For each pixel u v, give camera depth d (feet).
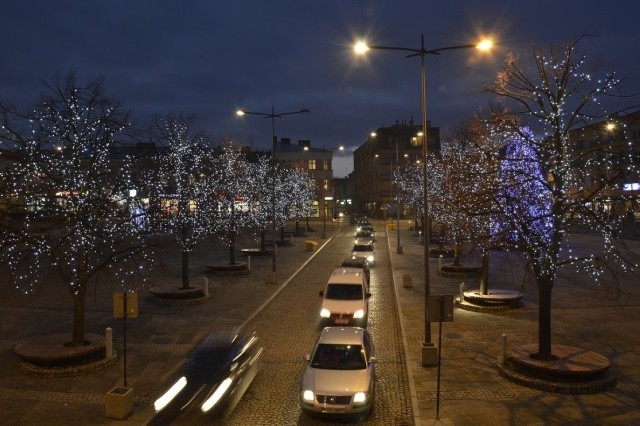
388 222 287.89
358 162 435.12
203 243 167.84
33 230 59.52
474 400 41.01
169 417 36.01
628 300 77.00
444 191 103.81
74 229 49.29
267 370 48.70
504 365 47.39
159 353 53.31
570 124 46.32
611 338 57.41
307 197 239.91
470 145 102.32
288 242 173.47
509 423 36.76
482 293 73.56
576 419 37.27
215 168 108.68
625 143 45.27
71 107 50.83
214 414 37.19
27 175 51.19
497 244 49.62
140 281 88.84
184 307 75.46
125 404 38.04
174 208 87.66
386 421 37.81
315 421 37.76
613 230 44.01
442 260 126.21
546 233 48.75
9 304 75.46
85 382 45.27
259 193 142.92
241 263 111.65
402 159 337.52
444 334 60.23
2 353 53.16
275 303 79.41
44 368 46.83
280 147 326.65
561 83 46.88
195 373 39.17
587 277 97.19
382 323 66.95
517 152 58.80
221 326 64.39
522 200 49.70
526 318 67.31
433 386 44.19
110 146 62.23
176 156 85.20
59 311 71.87
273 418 38.27
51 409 39.58
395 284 94.38
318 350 42.50
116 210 59.11
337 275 71.41
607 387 42.88
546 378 43.57
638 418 37.27
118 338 58.75
